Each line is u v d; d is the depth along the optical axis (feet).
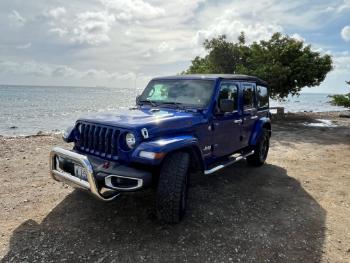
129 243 11.50
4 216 13.37
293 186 18.89
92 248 11.08
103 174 11.70
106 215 13.67
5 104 143.95
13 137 36.17
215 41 67.15
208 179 19.35
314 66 56.44
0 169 20.45
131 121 12.78
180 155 12.60
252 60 59.98
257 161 22.43
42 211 13.93
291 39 58.95
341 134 42.45
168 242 11.66
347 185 19.54
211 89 16.11
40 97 253.85
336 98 59.21
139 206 14.64
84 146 13.82
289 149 30.68
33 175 19.25
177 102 16.52
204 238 12.04
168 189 12.09
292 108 133.80
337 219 14.38
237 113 18.47
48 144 30.53
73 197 15.58
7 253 10.58
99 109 121.80
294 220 14.02
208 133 15.71
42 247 11.02
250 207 15.28
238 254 11.07
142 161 11.57
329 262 10.85
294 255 11.18
